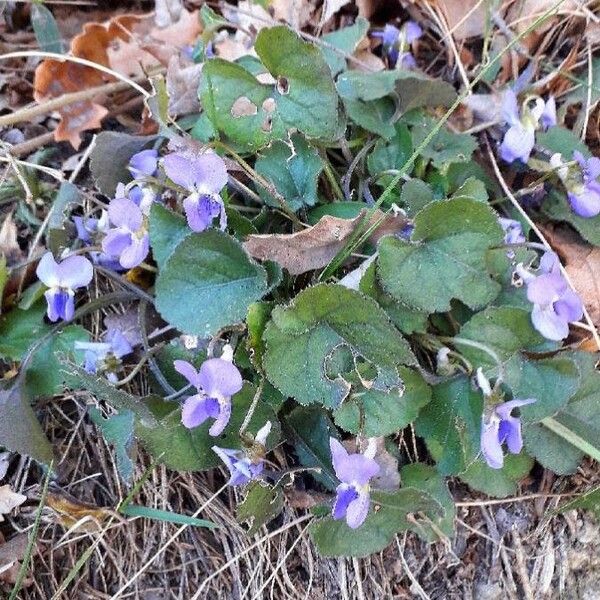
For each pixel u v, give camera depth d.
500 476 0.17
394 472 0.16
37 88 0.21
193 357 0.17
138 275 0.18
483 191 0.17
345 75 0.19
